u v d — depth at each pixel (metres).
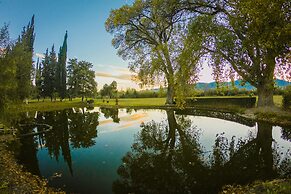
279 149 10.08
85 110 36.16
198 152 10.31
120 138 14.18
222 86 15.40
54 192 6.46
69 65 67.50
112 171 8.23
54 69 63.97
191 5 16.33
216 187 6.50
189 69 11.77
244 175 7.25
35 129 17.17
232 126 16.50
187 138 13.39
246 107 25.09
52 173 8.09
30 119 23.58
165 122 20.19
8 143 12.33
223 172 7.64
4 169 7.43
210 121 19.77
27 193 5.85
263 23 8.62
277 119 16.03
